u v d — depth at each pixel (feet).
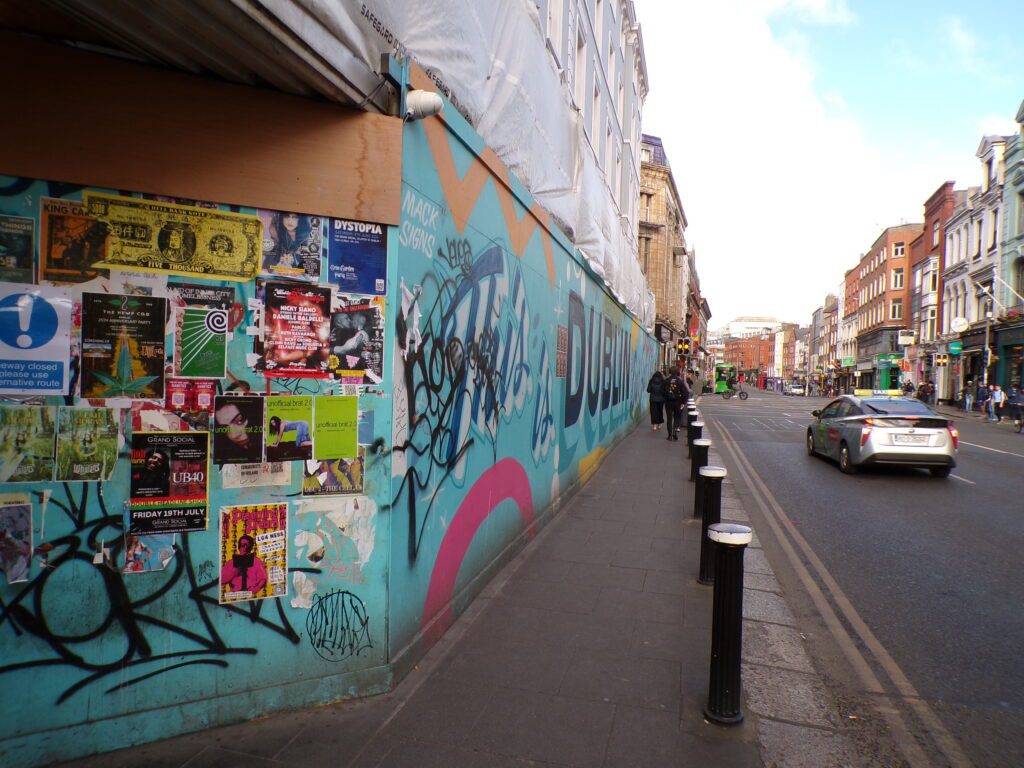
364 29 9.73
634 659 12.17
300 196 9.67
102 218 8.70
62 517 8.68
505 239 16.83
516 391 18.44
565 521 23.22
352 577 10.35
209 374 9.34
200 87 9.07
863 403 38.27
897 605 16.07
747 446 51.88
